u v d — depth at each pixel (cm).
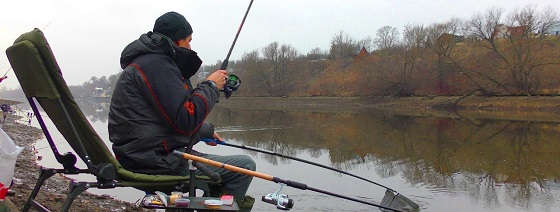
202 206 272
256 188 749
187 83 321
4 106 2108
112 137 311
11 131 1766
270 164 1026
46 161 1057
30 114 2347
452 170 1017
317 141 1625
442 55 4969
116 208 562
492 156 1259
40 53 267
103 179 279
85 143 291
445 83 4903
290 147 1440
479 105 4441
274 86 7112
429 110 4494
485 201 732
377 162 1130
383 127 2320
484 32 4788
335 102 5741
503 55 4572
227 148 1299
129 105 299
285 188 748
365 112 4256
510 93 4431
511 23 4641
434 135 1886
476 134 1961
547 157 1245
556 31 5309
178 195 279
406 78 5194
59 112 280
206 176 329
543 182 880
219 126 2348
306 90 6738
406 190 795
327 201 667
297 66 7256
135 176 291
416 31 5372
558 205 706
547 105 4041
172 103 292
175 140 309
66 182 716
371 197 718
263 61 7300
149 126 299
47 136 302
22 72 276
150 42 305
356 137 1770
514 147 1488
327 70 7056
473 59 4744
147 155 299
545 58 4334
